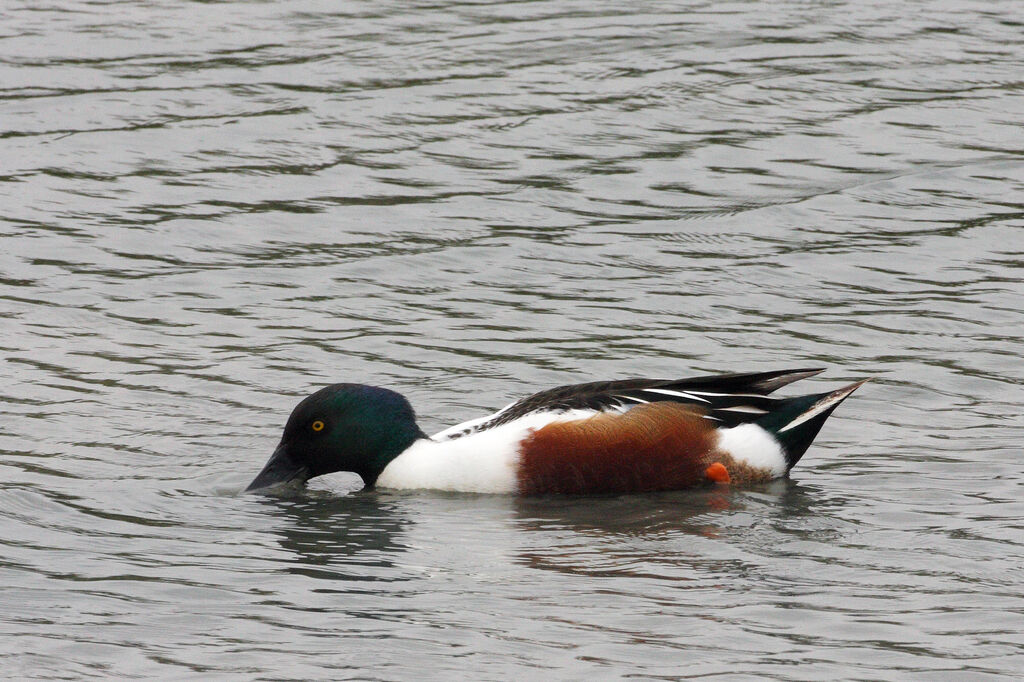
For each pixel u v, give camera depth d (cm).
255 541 1069
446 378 1400
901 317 1540
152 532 1078
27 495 1135
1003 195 1847
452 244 1717
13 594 952
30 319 1509
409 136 2012
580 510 1153
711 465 1198
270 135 2009
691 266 1667
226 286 1608
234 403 1341
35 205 1798
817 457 1248
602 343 1480
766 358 1449
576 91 2156
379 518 1128
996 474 1196
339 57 2266
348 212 1798
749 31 2400
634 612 934
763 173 1911
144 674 846
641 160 1947
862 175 1905
